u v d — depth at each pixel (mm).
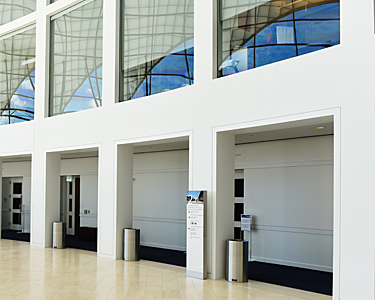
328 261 12883
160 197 18500
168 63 13625
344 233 8586
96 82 16188
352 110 8703
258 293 9852
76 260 14398
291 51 10578
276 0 10992
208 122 11766
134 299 9273
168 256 15836
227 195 11719
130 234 14375
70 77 17250
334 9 9883
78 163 22281
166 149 17859
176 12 13578
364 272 8250
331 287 10547
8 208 26047
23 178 24625
